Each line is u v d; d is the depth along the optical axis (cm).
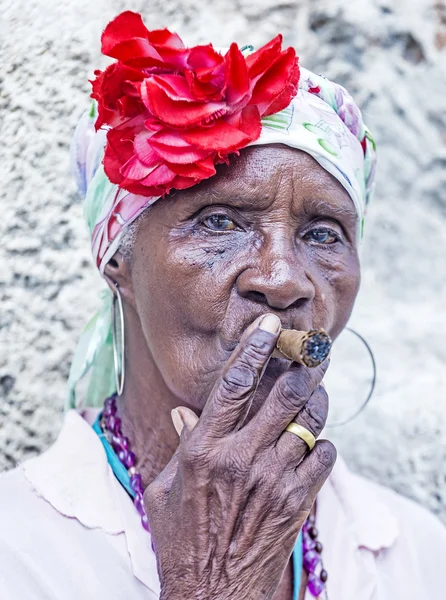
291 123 105
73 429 120
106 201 115
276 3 174
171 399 115
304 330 102
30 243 154
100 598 105
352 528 126
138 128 101
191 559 92
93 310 157
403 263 183
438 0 182
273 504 91
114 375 133
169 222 106
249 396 92
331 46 178
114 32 100
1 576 103
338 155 108
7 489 113
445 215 183
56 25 155
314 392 96
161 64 99
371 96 180
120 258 116
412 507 139
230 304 102
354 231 115
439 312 182
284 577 117
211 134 97
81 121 123
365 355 174
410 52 182
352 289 114
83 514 110
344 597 119
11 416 152
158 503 97
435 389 172
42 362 154
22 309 153
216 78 97
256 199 103
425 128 182
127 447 119
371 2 179
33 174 154
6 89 153
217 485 91
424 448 167
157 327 108
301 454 93
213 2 170
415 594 127
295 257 104
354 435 169
